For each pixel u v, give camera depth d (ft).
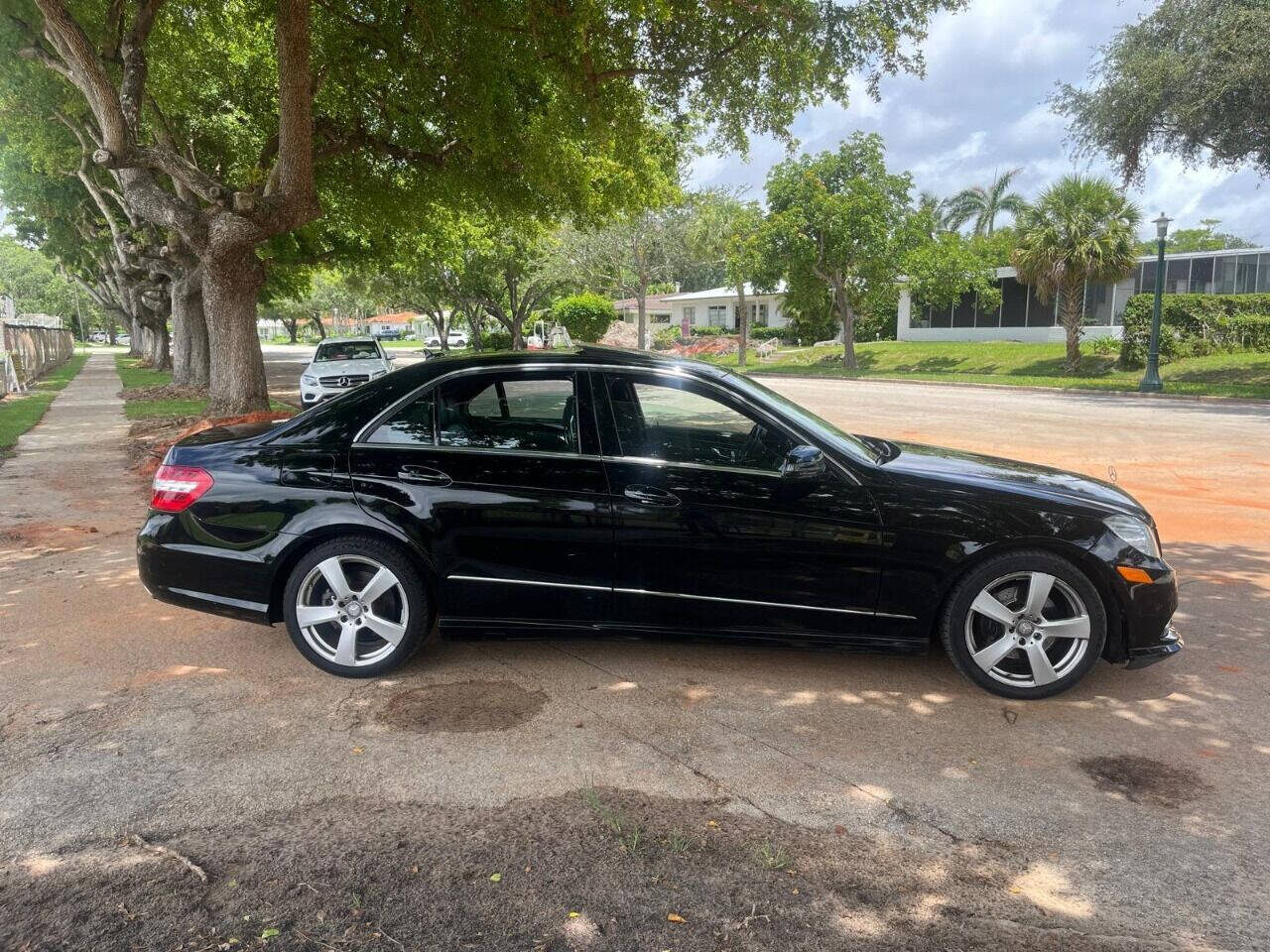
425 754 11.36
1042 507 12.85
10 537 23.21
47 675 13.93
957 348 116.57
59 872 8.84
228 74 49.47
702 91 38.09
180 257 69.10
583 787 10.54
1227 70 59.31
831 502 12.98
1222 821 9.89
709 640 13.51
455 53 37.19
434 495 13.29
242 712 12.59
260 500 13.51
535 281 132.05
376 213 53.57
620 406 13.62
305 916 8.16
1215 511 26.55
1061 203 91.35
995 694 13.15
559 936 7.91
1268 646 15.37
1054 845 9.42
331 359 65.62
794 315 146.92
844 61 35.27
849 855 9.20
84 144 56.08
